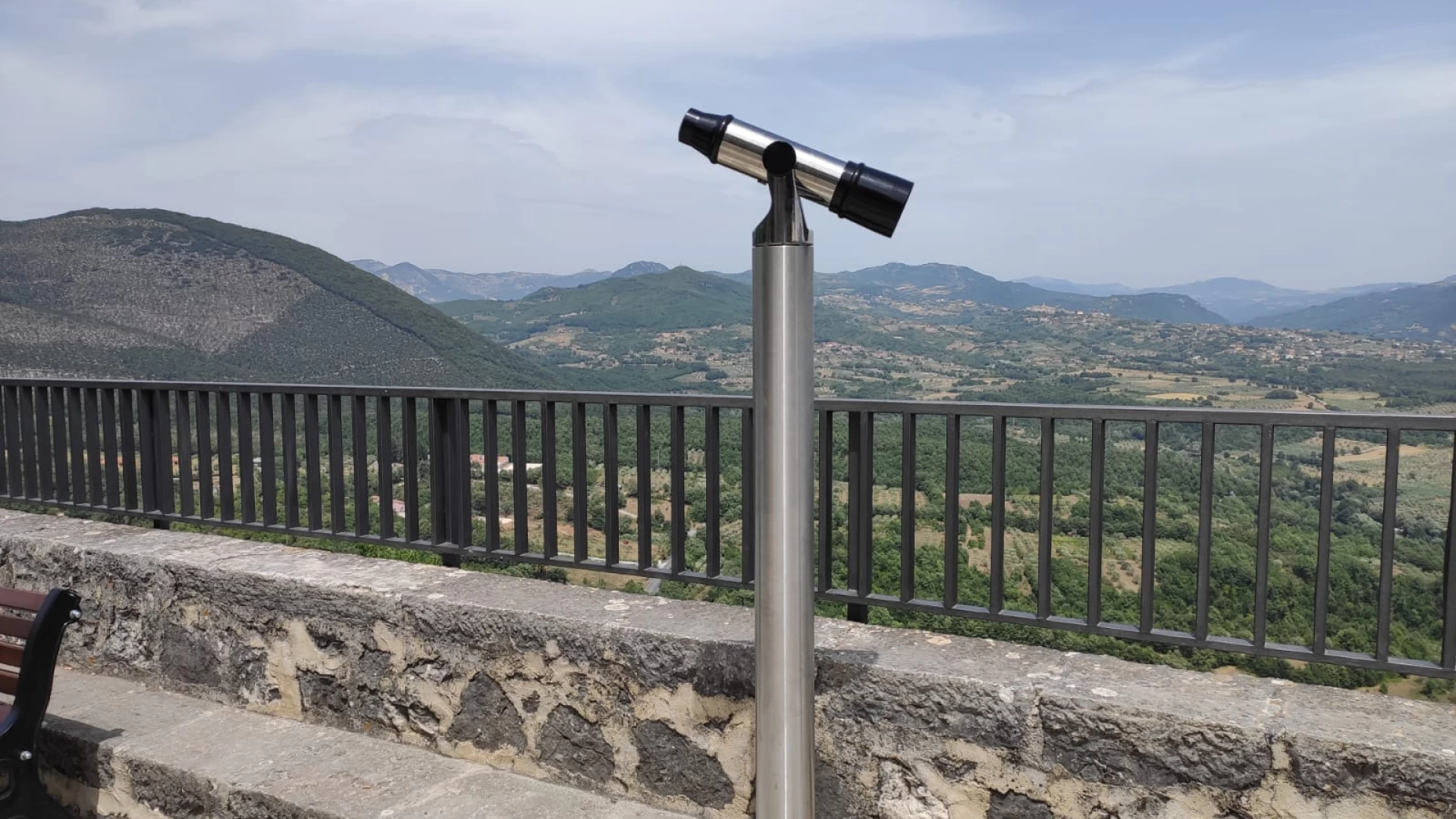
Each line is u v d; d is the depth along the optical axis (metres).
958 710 2.24
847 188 1.59
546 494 3.19
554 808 2.69
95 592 3.81
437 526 3.44
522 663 2.86
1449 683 2.21
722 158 1.69
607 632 2.70
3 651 2.93
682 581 2.92
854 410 2.63
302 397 3.72
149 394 4.15
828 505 2.71
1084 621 2.39
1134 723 2.05
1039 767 2.16
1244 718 1.99
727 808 2.56
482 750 2.97
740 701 2.50
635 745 2.70
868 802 2.38
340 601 3.19
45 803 2.83
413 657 3.06
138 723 3.35
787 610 1.72
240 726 3.32
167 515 4.14
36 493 4.59
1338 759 1.88
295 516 3.78
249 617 3.40
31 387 4.54
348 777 2.90
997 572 2.48
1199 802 2.01
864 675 2.35
